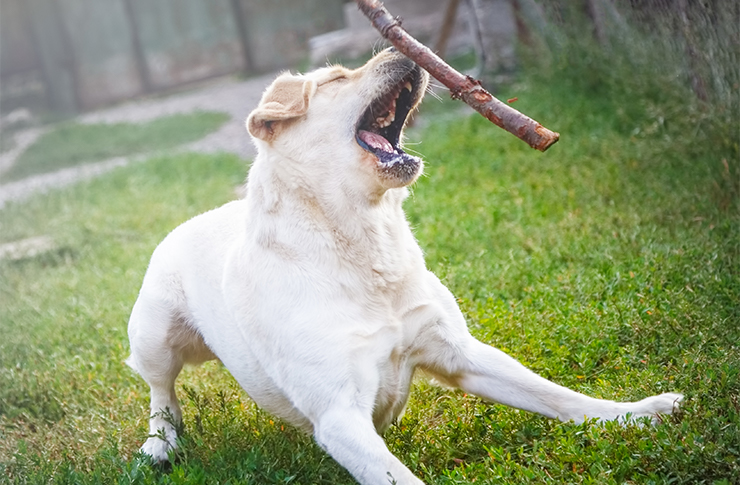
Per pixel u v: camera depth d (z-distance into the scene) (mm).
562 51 11695
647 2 8273
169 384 4891
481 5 14703
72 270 9383
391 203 4113
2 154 22469
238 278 4133
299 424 4273
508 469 3645
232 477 3994
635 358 4539
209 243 4559
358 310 3904
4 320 8031
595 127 10023
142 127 21266
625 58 9500
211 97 23844
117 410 5371
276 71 25484
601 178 8031
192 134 18922
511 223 7367
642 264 5754
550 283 5832
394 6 19406
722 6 6445
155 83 27359
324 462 4164
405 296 4055
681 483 3363
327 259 3914
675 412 3836
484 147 10484
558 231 6871
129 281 8227
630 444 3668
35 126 26422
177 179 13625
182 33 26766
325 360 3791
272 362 3992
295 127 3988
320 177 3967
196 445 4520
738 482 3299
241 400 5121
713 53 6844
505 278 6074
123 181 14500
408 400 4609
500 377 4098
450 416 4434
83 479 4254
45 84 27781
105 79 27609
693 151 7422
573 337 4883
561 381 4555
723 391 3916
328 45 19312
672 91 7840
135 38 27188
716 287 5113
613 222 6820
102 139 21062
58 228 11828
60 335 7051
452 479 3646
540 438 4004
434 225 7754
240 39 26219
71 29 27453
